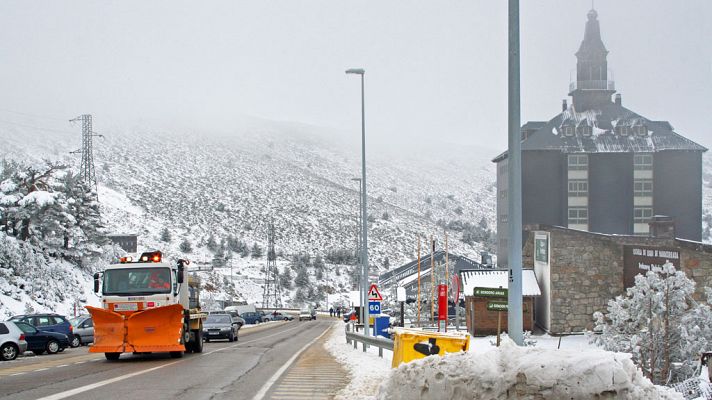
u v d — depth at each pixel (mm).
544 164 82875
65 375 18031
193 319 27750
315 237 163375
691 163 83125
